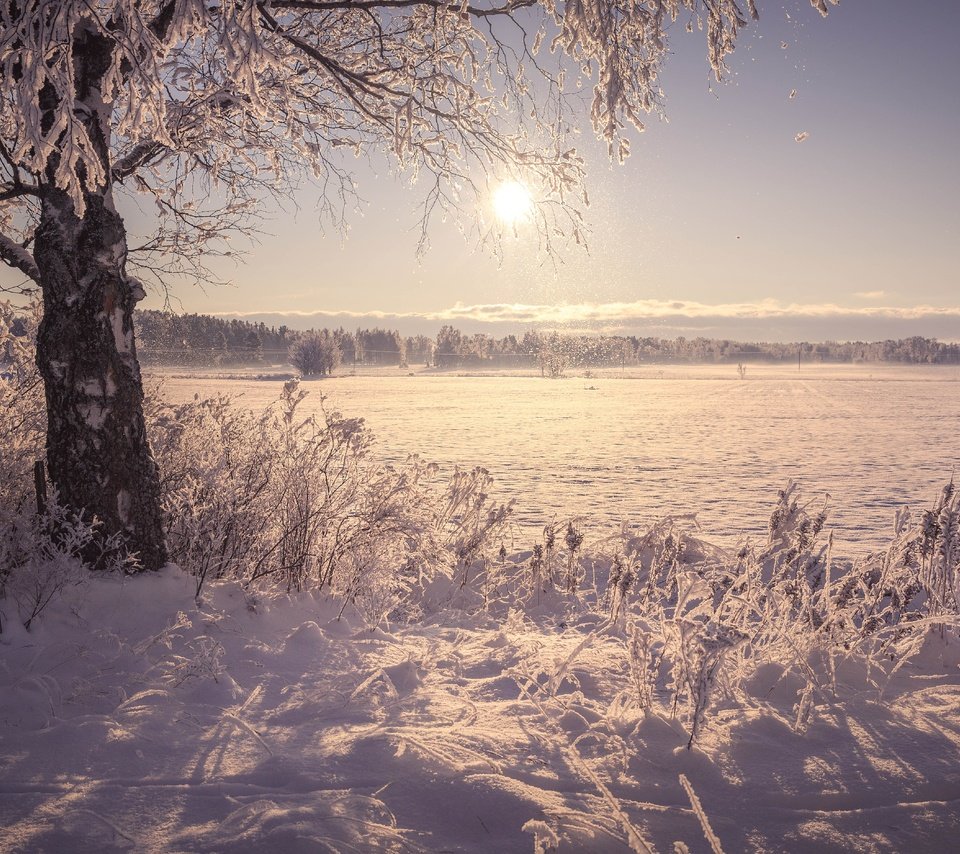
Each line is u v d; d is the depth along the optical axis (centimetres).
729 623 390
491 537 729
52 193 508
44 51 401
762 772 282
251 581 544
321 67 662
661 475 1725
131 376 522
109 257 516
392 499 610
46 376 505
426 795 259
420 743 291
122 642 421
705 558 554
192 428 665
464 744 300
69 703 347
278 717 339
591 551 701
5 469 544
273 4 580
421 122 635
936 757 295
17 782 267
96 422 505
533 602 669
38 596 428
